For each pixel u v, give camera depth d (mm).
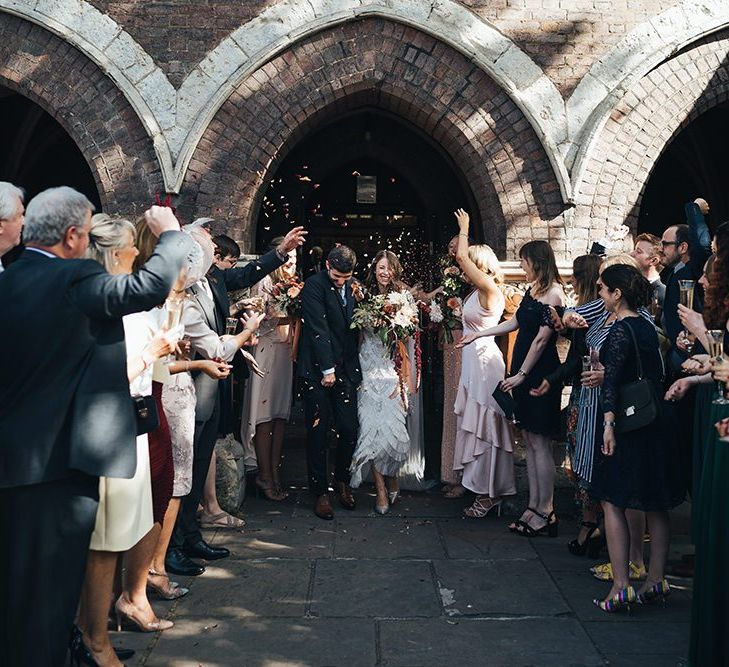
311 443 5570
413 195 11117
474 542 5117
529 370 5129
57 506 2758
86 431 2760
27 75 6660
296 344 6012
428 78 6723
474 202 9086
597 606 4082
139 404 3178
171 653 3543
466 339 5555
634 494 3875
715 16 6730
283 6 6629
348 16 6578
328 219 11172
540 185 6719
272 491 6023
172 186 6559
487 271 5617
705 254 4523
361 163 11078
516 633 3770
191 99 6613
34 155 10406
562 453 6121
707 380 3625
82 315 2768
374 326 5559
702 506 3160
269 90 6695
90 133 6684
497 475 5594
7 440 2703
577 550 4875
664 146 6836
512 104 6723
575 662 3477
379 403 5617
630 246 6758
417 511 5809
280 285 5812
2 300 2760
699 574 3135
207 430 4672
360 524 5477
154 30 6617
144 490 3346
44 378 2748
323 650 3584
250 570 4574
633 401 3887
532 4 6695
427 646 3627
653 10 6727
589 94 6703
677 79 6801
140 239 3818
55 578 2764
